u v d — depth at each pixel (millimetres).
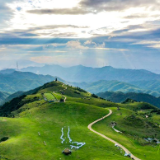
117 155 87250
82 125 134000
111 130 129375
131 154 92000
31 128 118188
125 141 110375
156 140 123312
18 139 95812
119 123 145000
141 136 126562
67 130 118875
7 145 86875
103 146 97250
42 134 109250
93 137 108812
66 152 86375
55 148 92312
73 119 144750
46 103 191750
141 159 87062
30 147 89312
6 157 78250
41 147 91312
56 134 111062
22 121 131500
